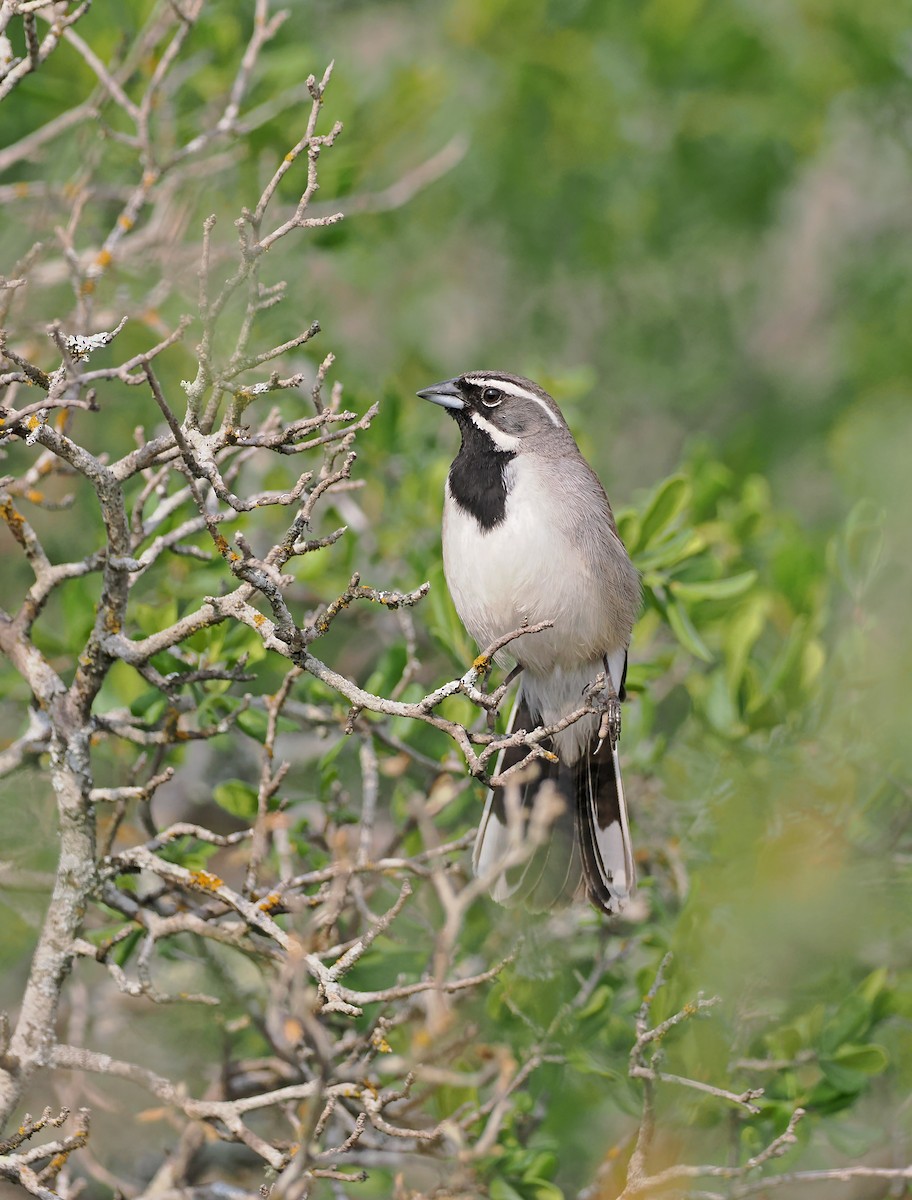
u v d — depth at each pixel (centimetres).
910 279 1878
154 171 1155
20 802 1116
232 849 1357
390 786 1355
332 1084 876
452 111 1697
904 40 1764
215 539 782
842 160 1992
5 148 1436
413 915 1141
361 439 1372
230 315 1264
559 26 1739
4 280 943
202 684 1109
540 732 789
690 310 1866
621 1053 1079
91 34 1388
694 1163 1041
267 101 1434
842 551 1255
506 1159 1020
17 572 1389
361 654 1471
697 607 1308
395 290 1741
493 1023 1102
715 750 1212
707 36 1723
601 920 1122
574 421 1420
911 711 1174
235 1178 1252
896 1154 1101
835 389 1884
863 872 1134
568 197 1767
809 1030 1070
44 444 784
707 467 1402
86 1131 823
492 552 1128
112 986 1295
